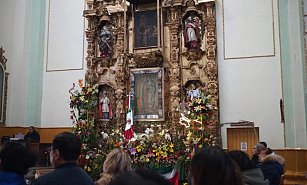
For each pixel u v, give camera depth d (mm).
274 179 5156
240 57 13047
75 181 3033
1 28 14664
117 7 14531
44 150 14438
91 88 12156
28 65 14969
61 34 15406
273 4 12938
